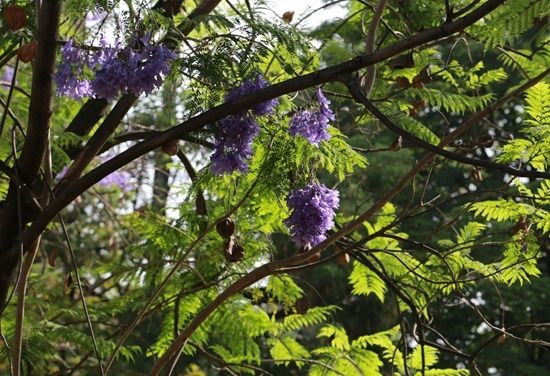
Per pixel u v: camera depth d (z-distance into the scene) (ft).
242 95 9.45
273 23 10.18
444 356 46.57
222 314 16.14
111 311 17.10
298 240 10.00
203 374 39.81
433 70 16.66
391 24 15.81
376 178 42.55
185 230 15.57
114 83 8.82
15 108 16.97
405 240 12.48
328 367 15.40
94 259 33.04
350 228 11.55
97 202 32.50
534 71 15.48
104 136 11.34
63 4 9.98
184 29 10.63
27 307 17.21
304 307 14.57
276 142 11.31
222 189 14.08
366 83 12.54
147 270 16.01
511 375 45.24
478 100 15.34
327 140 10.72
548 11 10.30
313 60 11.34
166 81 10.55
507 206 13.11
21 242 10.19
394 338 16.55
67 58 9.12
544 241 13.65
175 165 16.71
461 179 44.45
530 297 43.88
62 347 24.90
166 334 16.11
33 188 11.34
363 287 15.93
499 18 10.39
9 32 10.96
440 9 15.15
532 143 13.05
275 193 11.56
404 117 15.83
